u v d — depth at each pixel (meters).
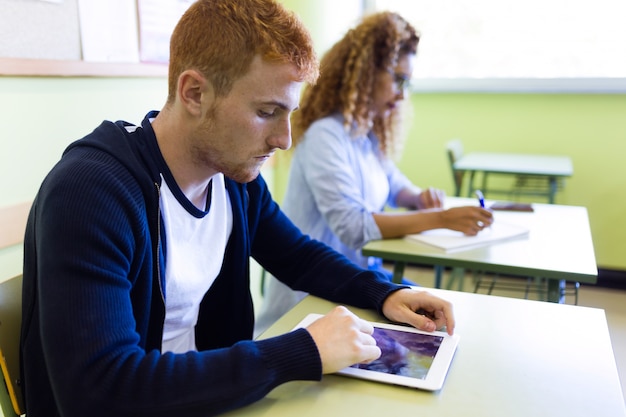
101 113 1.66
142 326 0.87
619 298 3.09
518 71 3.28
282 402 0.75
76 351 0.68
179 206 0.92
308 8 2.72
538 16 3.18
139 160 0.86
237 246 1.09
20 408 0.89
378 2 3.45
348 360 0.78
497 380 0.81
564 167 2.80
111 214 0.76
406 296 1.02
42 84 1.44
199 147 0.86
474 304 1.09
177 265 0.94
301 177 1.84
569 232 1.66
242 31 0.77
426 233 1.61
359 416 0.72
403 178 2.15
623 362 2.34
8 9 1.31
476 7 3.28
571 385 0.79
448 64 3.40
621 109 3.09
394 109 1.99
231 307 1.13
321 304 1.09
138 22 1.76
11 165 1.38
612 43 3.09
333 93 1.84
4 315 0.88
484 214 1.58
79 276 0.70
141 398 0.67
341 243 1.85
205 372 0.70
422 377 0.80
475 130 3.39
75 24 1.51
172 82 0.85
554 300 1.40
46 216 0.74
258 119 0.81
